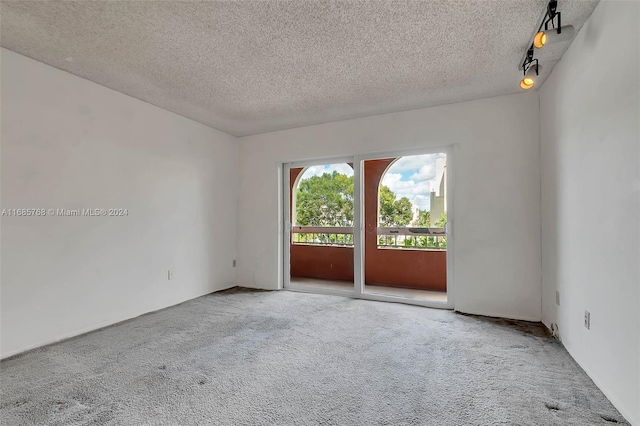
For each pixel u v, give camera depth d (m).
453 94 3.19
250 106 3.49
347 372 2.06
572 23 2.02
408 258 3.82
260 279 4.55
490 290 3.25
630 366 1.53
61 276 2.62
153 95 3.19
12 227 2.33
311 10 1.88
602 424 1.53
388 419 1.58
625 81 1.57
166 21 1.99
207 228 4.18
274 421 1.58
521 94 3.14
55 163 2.59
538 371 2.05
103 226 2.95
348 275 4.14
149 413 1.64
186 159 3.87
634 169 1.50
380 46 2.30
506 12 1.92
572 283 2.25
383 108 3.57
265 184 4.53
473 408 1.66
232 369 2.11
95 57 2.44
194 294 3.97
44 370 2.09
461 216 3.38
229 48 2.31
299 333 2.75
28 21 1.97
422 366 2.14
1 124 2.28
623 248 1.60
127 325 2.96
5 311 2.29
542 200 2.99
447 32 2.13
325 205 4.28
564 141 2.39
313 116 3.84
